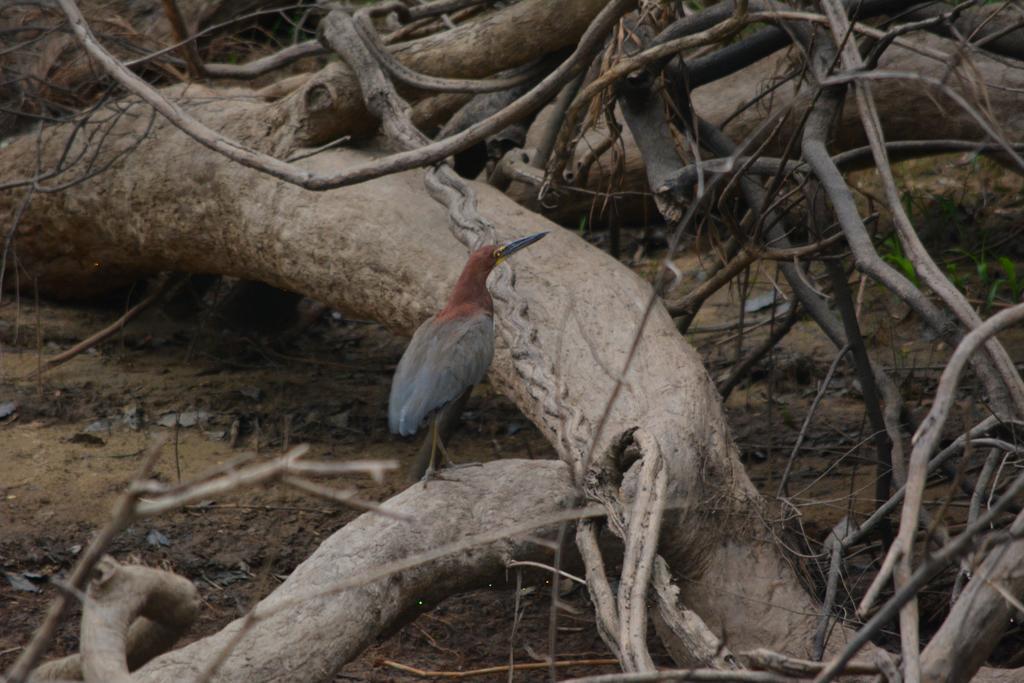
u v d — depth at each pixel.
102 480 11.01
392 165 9.55
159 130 12.79
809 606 7.64
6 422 12.20
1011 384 6.66
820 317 10.33
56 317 15.11
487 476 7.90
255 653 6.23
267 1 16.86
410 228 10.73
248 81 17.33
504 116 9.80
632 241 17.67
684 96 10.89
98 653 5.34
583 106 10.23
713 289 10.80
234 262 12.41
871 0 9.92
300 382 13.95
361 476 11.54
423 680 8.47
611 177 11.23
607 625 6.30
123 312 15.56
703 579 7.68
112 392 13.17
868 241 7.72
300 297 15.35
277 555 10.00
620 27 10.14
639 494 6.84
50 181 13.40
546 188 11.20
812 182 9.69
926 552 4.78
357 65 11.55
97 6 15.56
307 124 11.91
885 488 9.65
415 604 7.42
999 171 17.44
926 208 16.80
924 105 13.27
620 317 9.09
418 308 10.42
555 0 11.62
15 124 15.25
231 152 9.73
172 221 12.53
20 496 10.56
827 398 13.57
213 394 13.35
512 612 9.62
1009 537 4.89
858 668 5.27
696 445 7.93
